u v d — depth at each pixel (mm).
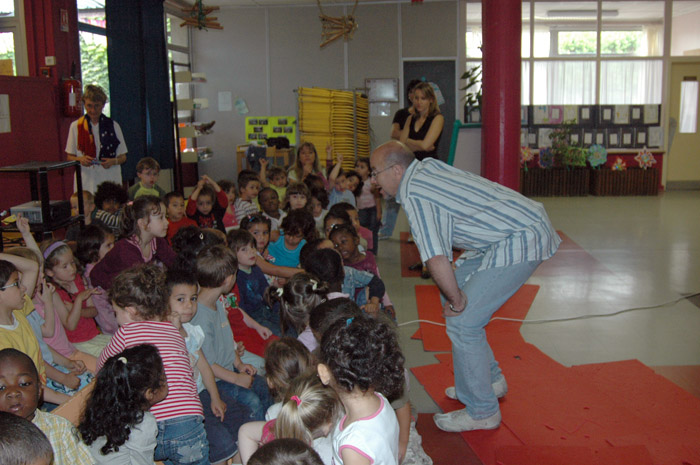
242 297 3322
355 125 9227
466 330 2715
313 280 2572
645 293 4875
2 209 5199
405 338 3988
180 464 2102
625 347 3760
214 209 5020
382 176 2648
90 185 5367
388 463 1548
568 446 2590
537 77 10445
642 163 10148
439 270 2518
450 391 3119
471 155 5906
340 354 1522
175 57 9805
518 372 3367
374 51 10219
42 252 2961
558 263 5832
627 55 10438
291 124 10172
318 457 1461
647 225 7562
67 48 6172
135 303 2240
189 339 2395
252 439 2033
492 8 5223
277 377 2094
